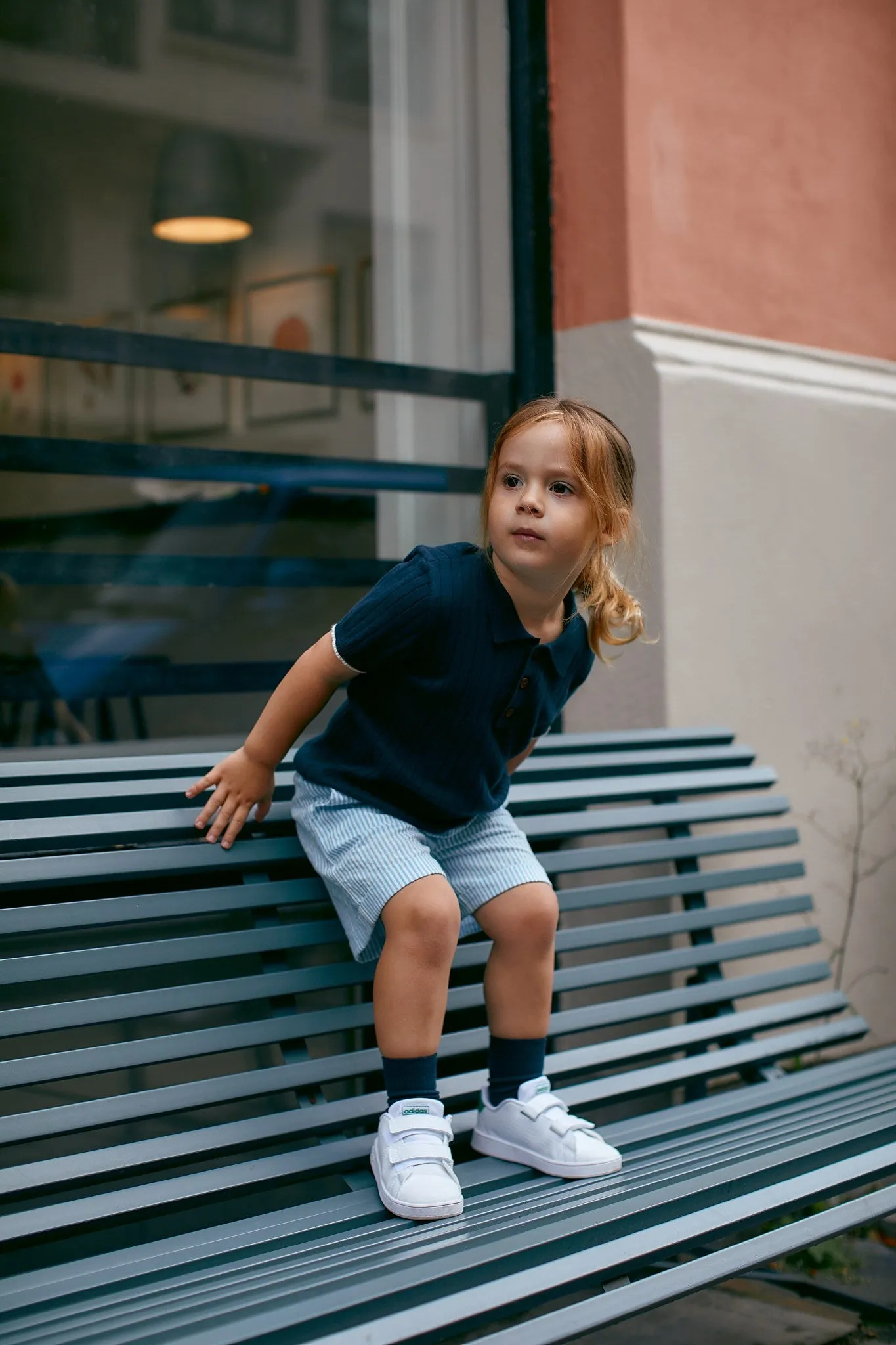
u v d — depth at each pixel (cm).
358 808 204
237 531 315
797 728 346
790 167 355
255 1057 269
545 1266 162
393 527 339
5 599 285
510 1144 205
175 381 311
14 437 271
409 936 190
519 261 335
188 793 212
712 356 330
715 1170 194
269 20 325
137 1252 169
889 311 384
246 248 321
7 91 287
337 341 335
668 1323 249
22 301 290
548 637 209
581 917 328
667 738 298
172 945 199
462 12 342
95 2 300
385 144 342
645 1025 324
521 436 194
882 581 370
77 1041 243
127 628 300
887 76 385
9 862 193
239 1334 142
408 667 198
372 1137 208
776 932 338
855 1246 284
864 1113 230
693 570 320
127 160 304
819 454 351
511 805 252
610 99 320
